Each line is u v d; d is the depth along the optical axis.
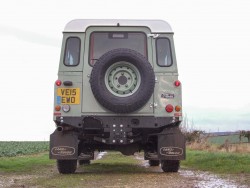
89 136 11.88
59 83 11.77
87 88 11.77
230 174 11.10
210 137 31.67
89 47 12.04
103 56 11.31
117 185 8.89
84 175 11.27
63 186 8.82
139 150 12.86
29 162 16.98
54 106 11.72
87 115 11.64
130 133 11.62
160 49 12.08
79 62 11.93
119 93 11.35
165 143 11.79
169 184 9.02
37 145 44.75
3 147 37.19
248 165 12.50
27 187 8.82
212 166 13.47
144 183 9.22
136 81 11.36
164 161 12.16
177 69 11.95
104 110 11.62
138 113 11.65
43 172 12.70
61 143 11.67
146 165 16.11
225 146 23.81
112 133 11.60
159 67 11.97
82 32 12.09
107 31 12.14
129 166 15.44
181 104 11.82
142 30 12.16
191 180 9.79
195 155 18.17
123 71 11.34
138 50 12.09
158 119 11.70
